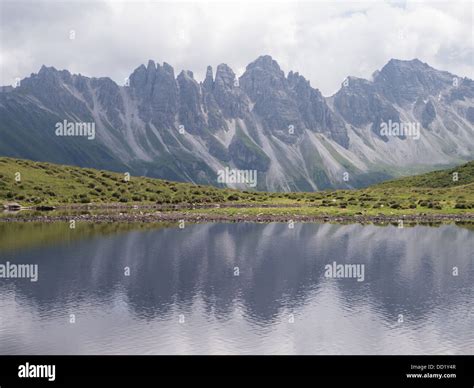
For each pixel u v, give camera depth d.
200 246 114.06
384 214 179.50
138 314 65.00
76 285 78.31
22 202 193.38
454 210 189.12
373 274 87.38
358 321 63.12
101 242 117.38
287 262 96.94
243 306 68.62
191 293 74.44
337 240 124.00
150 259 98.44
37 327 60.34
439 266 94.00
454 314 65.75
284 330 59.94
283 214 179.75
